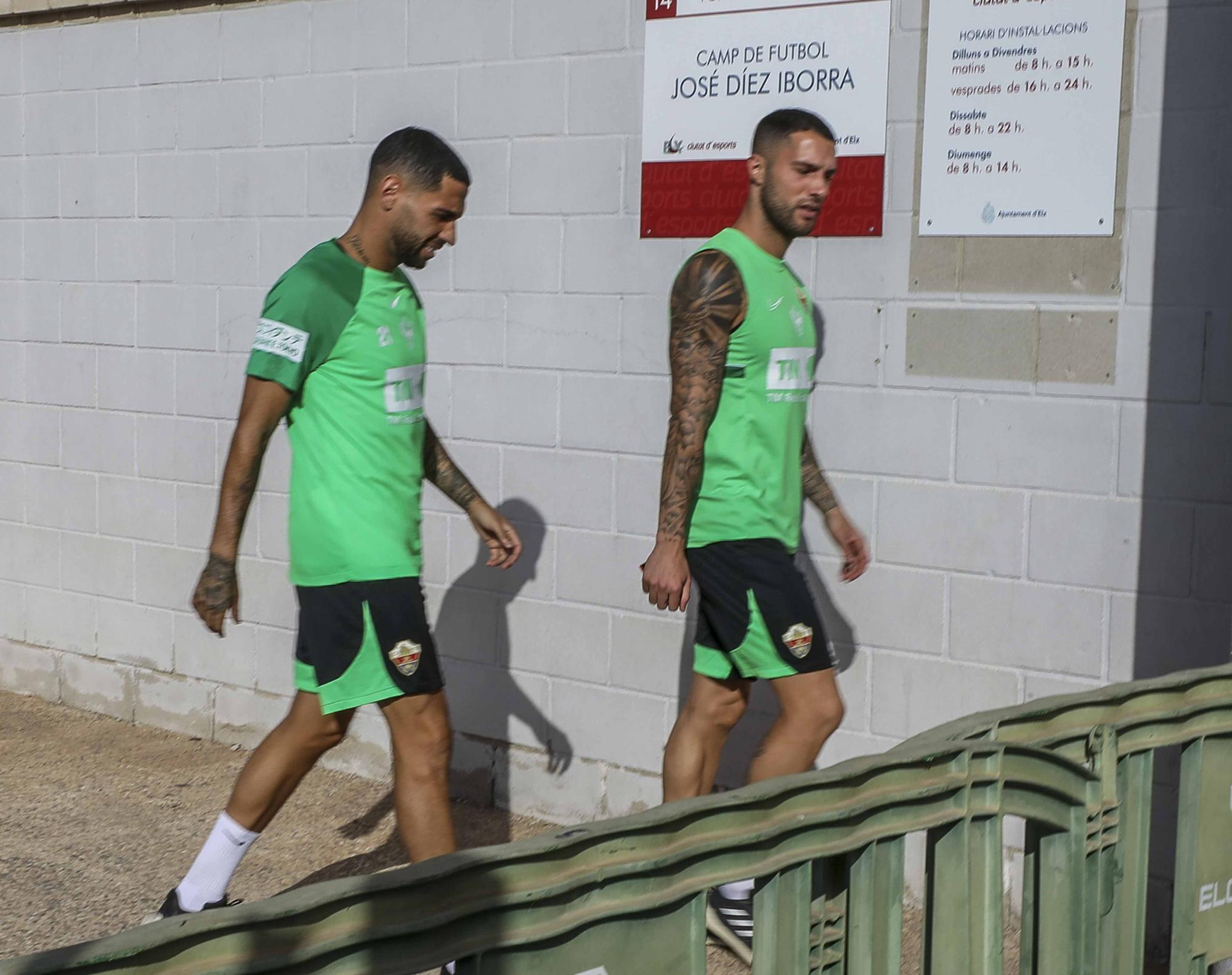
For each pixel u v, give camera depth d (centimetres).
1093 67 386
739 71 441
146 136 575
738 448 353
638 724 474
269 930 153
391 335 337
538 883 175
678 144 453
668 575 347
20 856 452
